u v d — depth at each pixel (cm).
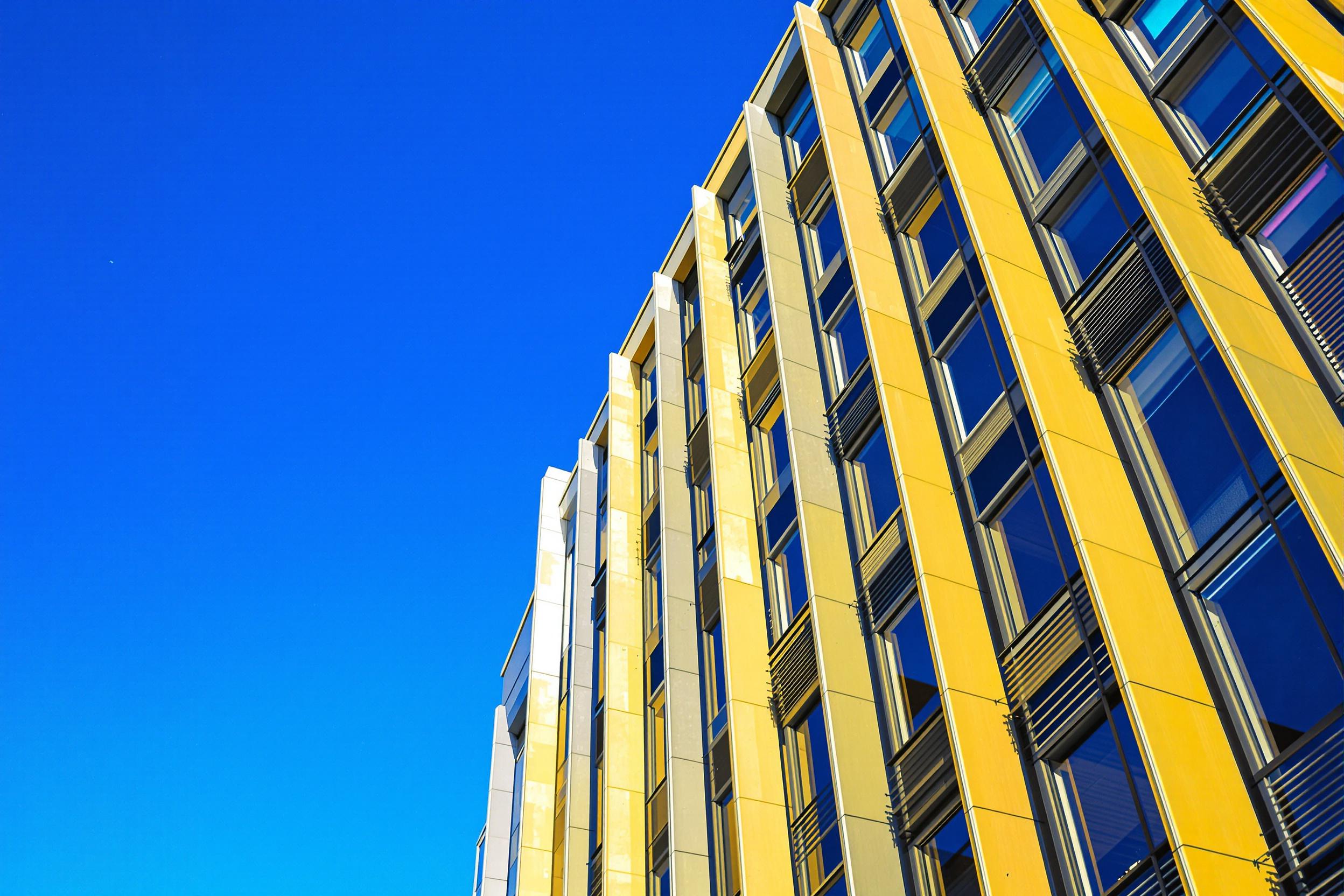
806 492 2192
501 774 4175
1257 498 1323
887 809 1755
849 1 2838
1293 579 1249
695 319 3372
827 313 2550
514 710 4272
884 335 2072
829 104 2627
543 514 4347
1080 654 1488
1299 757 1172
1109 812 1377
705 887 2241
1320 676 1187
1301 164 1457
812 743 2062
